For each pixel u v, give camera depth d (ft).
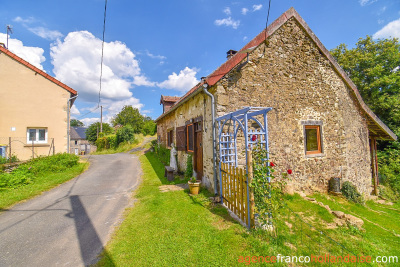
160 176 26.18
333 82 23.91
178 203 15.35
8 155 28.94
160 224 11.87
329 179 22.48
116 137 80.59
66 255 9.20
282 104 20.40
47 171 26.32
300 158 21.01
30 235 11.14
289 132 20.61
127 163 39.99
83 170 31.45
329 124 23.18
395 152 37.35
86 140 125.39
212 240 9.99
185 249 9.30
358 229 13.15
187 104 25.72
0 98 29.78
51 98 32.60
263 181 10.84
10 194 18.07
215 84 17.66
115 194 18.88
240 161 17.94
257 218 10.98
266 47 19.92
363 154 26.63
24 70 31.22
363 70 52.31
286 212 14.67
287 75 20.84
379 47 51.80
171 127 34.78
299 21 21.52
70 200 17.15
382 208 22.30
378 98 47.67
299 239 11.03
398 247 11.98
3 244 10.21
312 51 22.53
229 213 13.37
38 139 31.96
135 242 10.02
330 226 13.28
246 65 18.81
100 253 9.32
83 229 11.78
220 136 16.35
